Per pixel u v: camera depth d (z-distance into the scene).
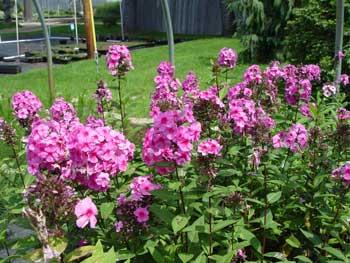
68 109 3.99
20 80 12.22
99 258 2.28
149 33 26.44
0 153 4.91
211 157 2.80
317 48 8.38
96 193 3.22
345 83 5.79
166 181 3.37
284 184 3.33
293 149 3.46
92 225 2.41
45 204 2.38
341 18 6.27
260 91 4.33
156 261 2.89
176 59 14.77
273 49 12.84
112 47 4.30
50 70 7.26
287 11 12.20
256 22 12.77
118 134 2.76
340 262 2.96
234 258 3.06
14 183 3.84
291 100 4.40
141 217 2.82
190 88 4.56
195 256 2.91
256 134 3.48
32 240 2.95
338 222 3.22
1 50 20.25
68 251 2.95
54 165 2.71
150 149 2.84
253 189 3.57
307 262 3.28
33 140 2.68
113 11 36.75
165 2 5.64
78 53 18.23
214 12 24.59
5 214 3.59
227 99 4.15
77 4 44.00
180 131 2.66
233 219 3.06
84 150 2.62
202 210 3.01
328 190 3.35
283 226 3.51
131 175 3.61
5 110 6.27
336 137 3.49
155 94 4.28
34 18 42.97
